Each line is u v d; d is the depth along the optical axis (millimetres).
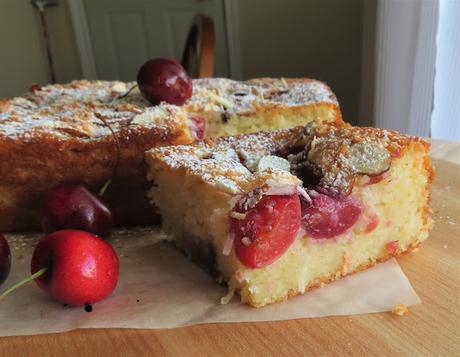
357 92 470
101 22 656
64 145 198
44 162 200
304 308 146
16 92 700
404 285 153
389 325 136
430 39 322
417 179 168
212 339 135
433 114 346
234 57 585
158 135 202
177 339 136
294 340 132
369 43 382
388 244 167
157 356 131
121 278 167
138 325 142
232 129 246
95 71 687
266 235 141
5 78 688
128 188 207
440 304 144
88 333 141
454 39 317
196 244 170
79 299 148
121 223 211
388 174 160
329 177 157
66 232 152
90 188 197
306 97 256
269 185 143
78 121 212
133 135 200
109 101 250
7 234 211
